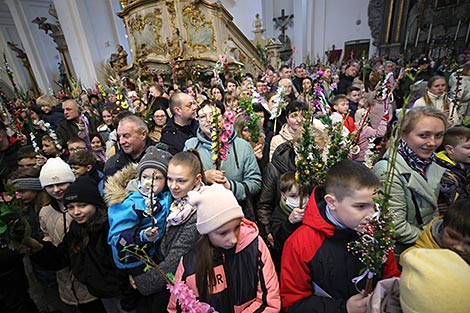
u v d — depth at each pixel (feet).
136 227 3.85
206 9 20.81
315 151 3.86
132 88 21.53
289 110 7.14
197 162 4.14
